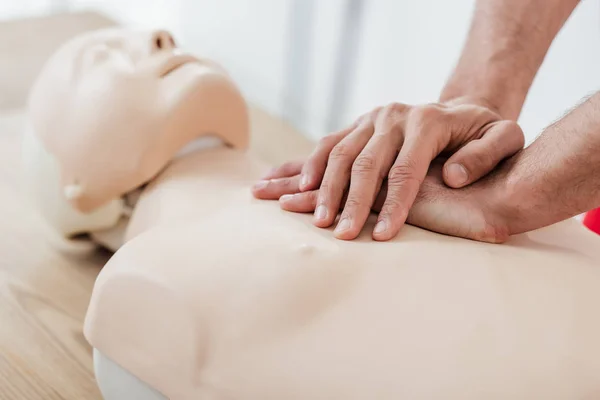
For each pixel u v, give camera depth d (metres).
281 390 0.52
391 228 0.61
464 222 0.62
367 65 1.40
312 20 1.49
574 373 0.52
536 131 1.12
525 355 0.52
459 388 0.50
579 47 1.02
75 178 0.85
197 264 0.58
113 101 0.82
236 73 1.77
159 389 0.57
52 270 0.96
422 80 1.29
